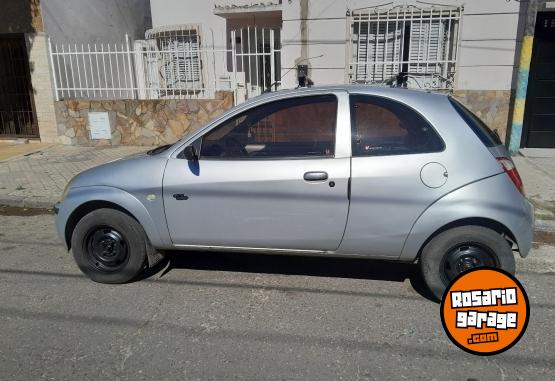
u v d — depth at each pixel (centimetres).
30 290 374
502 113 806
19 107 1013
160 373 268
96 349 292
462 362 276
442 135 324
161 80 1040
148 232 365
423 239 329
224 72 1037
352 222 333
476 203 317
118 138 972
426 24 800
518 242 323
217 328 316
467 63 797
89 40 1071
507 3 757
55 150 934
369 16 805
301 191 333
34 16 932
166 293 367
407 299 355
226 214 349
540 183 638
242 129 352
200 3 1027
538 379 260
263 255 441
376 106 336
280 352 288
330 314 333
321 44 831
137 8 1277
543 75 800
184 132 944
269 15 976
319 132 340
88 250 380
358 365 274
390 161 325
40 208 617
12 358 283
